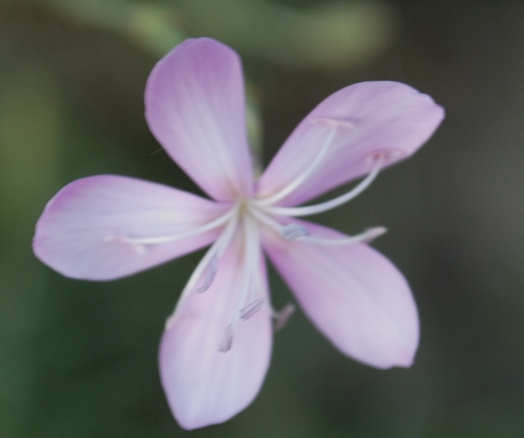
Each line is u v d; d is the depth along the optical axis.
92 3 0.13
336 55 0.14
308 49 0.14
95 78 0.14
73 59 0.14
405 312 0.11
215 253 0.11
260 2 0.14
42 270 0.13
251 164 0.11
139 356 0.14
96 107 0.14
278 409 0.14
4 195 0.13
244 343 0.11
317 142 0.11
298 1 0.14
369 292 0.11
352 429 0.14
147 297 0.14
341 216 0.14
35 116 0.14
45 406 0.13
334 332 0.12
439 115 0.11
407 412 0.14
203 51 0.11
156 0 0.14
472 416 0.14
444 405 0.14
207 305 0.12
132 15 0.13
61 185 0.13
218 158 0.11
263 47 0.14
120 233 0.11
